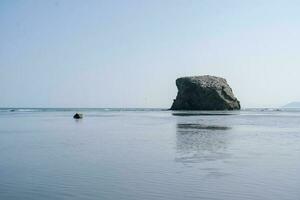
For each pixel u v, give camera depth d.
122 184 17.03
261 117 107.75
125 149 30.66
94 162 23.62
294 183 17.14
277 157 25.55
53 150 30.17
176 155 26.77
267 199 14.37
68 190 15.91
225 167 21.53
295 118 101.06
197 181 17.61
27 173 19.92
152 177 18.62
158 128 58.41
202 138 40.44
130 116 129.00
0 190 15.95
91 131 53.03
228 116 110.75
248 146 32.50
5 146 33.38
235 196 14.85
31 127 63.41
